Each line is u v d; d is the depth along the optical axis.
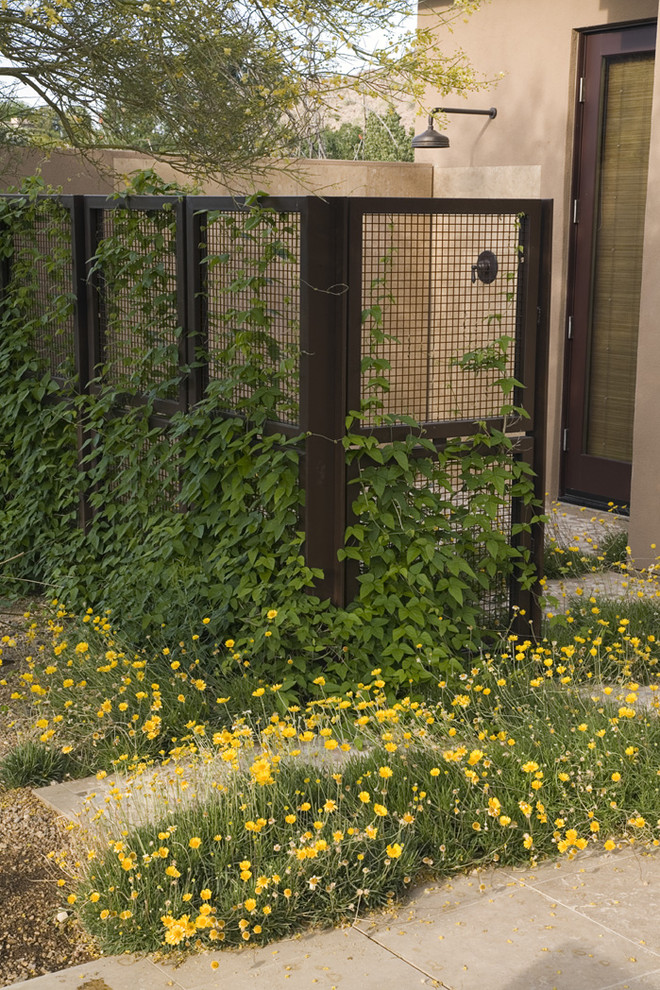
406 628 4.43
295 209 4.29
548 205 4.68
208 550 4.87
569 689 4.29
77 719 4.25
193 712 4.22
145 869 3.05
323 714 4.00
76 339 5.89
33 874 3.32
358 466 4.45
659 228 6.06
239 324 4.72
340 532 4.46
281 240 4.62
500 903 3.08
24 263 6.35
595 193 7.87
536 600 4.89
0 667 4.98
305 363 4.32
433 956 2.81
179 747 3.87
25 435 6.27
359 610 4.46
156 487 5.36
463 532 4.71
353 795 3.46
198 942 2.86
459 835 3.33
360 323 4.36
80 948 2.95
